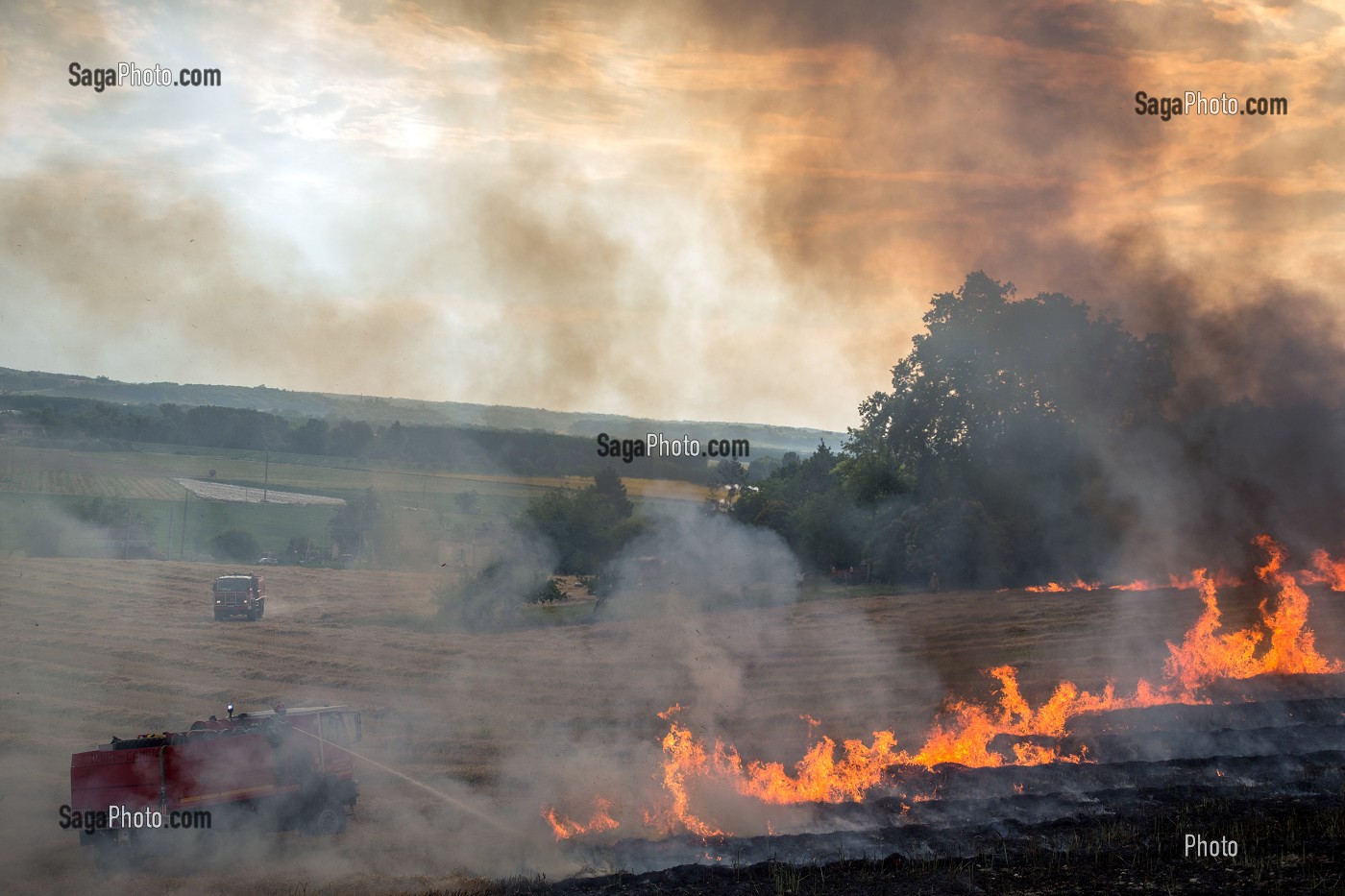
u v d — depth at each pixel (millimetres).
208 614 63812
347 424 154125
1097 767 25438
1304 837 19953
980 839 20438
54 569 78438
